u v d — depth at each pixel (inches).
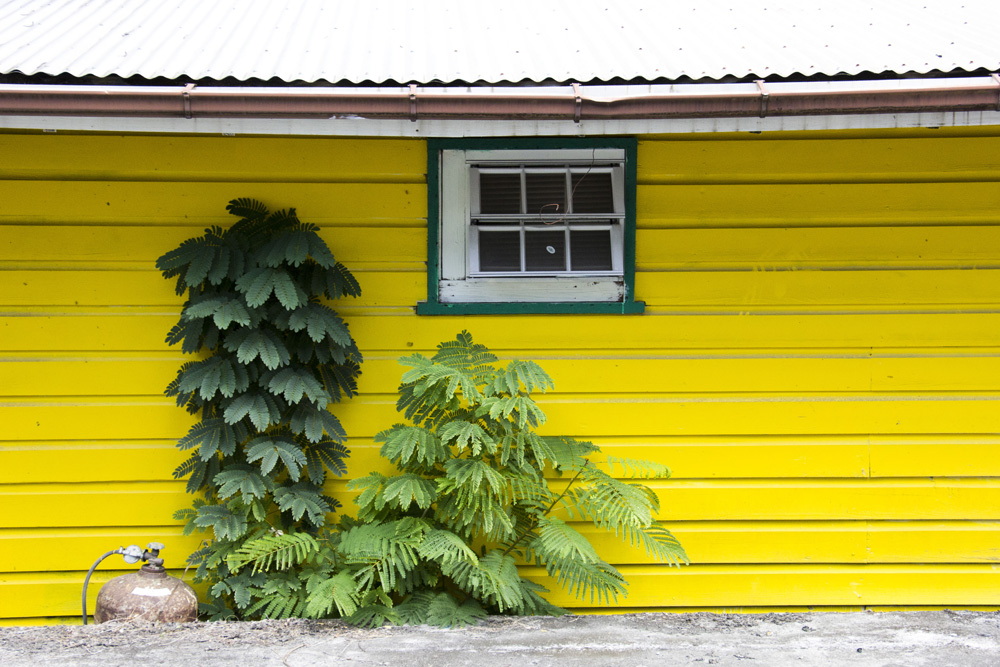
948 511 146.2
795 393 146.5
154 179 142.9
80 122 118.0
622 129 122.2
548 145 143.6
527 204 145.1
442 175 144.5
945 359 146.0
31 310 141.9
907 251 145.6
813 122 121.0
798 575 146.3
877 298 145.9
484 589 123.3
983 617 142.1
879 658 120.4
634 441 146.2
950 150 144.6
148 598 129.7
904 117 120.4
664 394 146.3
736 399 146.4
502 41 139.3
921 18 147.7
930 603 146.3
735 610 145.9
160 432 143.6
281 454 132.8
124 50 127.3
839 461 146.3
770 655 121.1
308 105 116.1
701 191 145.1
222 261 132.3
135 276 143.1
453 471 125.3
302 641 121.6
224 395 134.1
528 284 145.2
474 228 145.2
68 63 118.4
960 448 145.9
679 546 134.4
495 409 123.4
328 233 144.4
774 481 146.6
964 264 145.6
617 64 124.3
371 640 122.5
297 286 133.7
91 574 141.9
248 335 132.5
